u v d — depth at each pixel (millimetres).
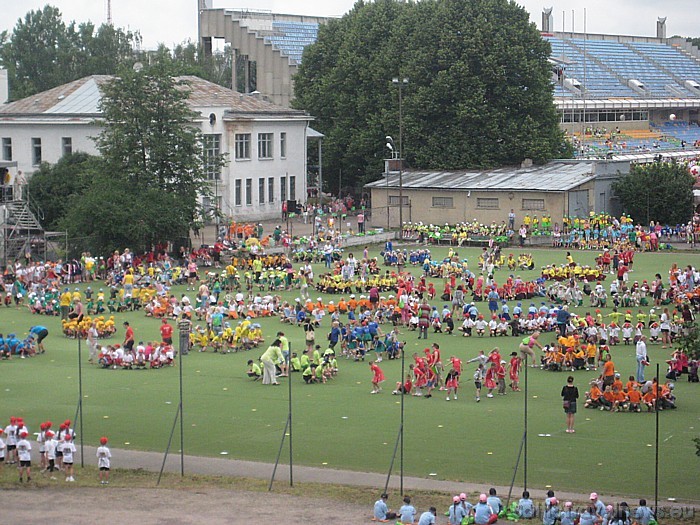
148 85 110875
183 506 40875
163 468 45344
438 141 149750
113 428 52562
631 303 85875
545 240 124750
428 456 47406
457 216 138125
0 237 109312
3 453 46250
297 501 41469
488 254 105312
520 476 44438
